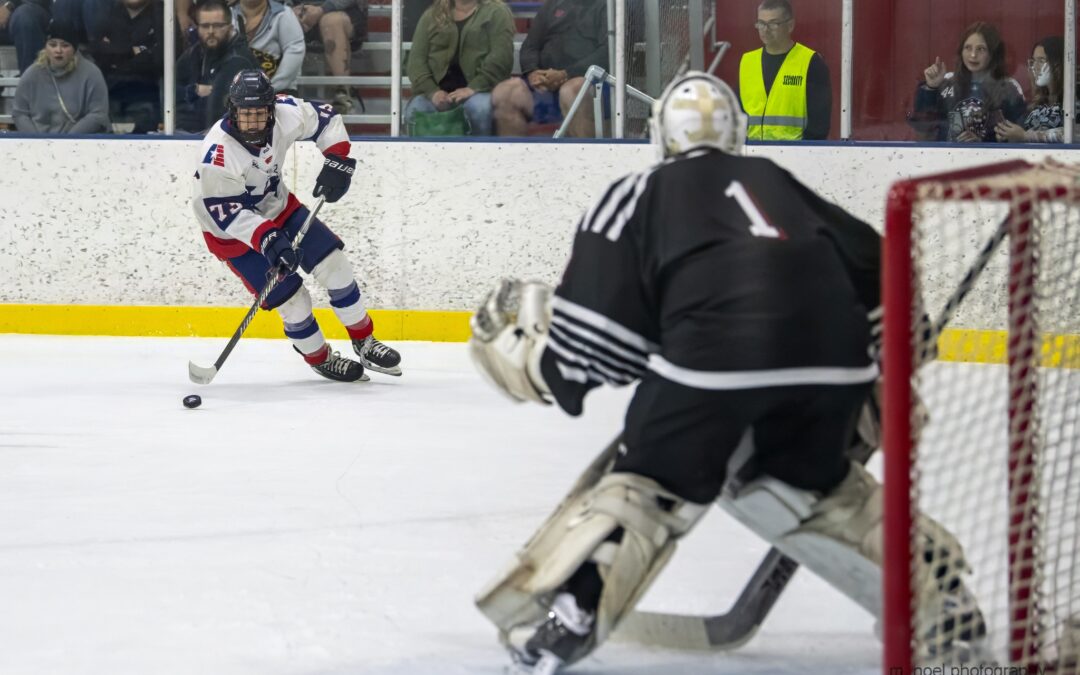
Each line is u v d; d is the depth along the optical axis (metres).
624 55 16.77
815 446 4.75
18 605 6.09
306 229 13.39
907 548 4.23
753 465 4.84
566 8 16.80
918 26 16.25
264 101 12.67
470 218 16.75
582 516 4.77
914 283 4.20
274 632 5.69
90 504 8.23
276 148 13.23
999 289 14.88
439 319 16.84
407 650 5.45
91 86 17.23
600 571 4.72
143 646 5.50
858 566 4.93
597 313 4.72
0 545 7.20
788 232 4.73
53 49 17.17
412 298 16.92
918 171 16.11
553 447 10.27
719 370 4.55
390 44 17.30
